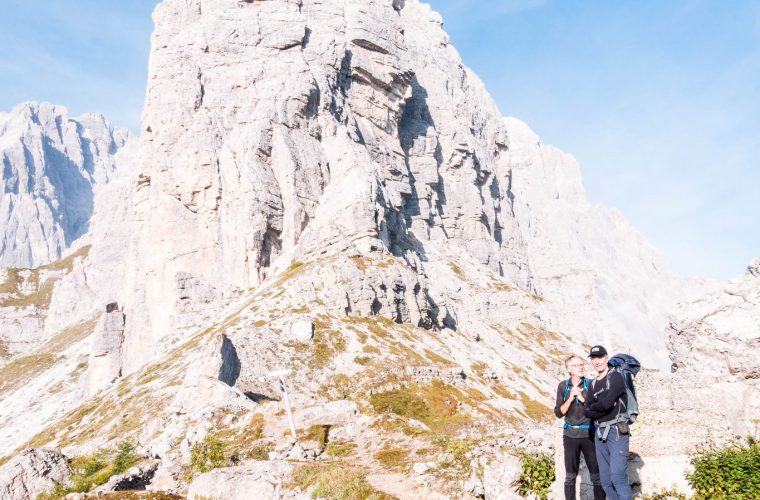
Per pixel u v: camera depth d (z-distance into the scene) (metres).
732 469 16.23
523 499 20.53
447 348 138.50
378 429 44.16
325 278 141.25
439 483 24.44
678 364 23.30
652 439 18.38
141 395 114.12
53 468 39.78
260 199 178.38
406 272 150.88
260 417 49.84
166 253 192.50
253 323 126.69
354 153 192.75
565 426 16.64
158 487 36.00
